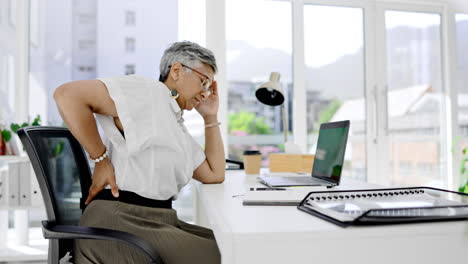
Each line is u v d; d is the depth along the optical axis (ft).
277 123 10.49
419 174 11.37
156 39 9.77
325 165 4.54
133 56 9.66
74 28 9.39
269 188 3.78
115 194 3.13
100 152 3.17
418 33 11.45
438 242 1.94
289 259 1.85
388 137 11.10
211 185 4.21
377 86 11.07
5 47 9.02
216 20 9.95
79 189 3.74
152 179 3.17
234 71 10.31
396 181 11.16
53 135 3.41
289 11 10.68
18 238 8.24
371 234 1.90
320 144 4.92
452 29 11.54
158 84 3.37
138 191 3.16
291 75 10.67
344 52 10.98
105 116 3.28
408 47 11.36
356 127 10.99
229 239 1.82
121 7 9.60
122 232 2.73
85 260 2.93
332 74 10.90
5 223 8.11
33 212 8.75
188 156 3.54
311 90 10.78
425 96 11.48
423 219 2.01
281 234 1.85
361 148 10.99
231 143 10.24
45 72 9.26
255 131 10.36
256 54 10.46
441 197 2.53
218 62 9.95
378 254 1.90
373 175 10.97
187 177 3.59
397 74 11.25
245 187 4.01
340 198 2.58
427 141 11.47
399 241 1.91
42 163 2.98
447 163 11.49
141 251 2.77
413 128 11.35
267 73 10.52
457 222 2.01
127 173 3.15
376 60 11.09
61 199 3.24
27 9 9.14
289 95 10.66
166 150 3.24
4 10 9.02
